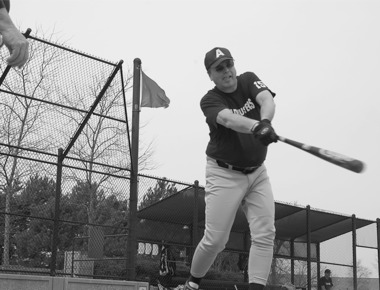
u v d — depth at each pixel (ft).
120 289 32.81
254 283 14.32
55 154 36.32
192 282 15.31
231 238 63.21
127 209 44.39
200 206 52.85
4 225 44.14
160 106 42.32
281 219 63.05
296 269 67.31
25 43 8.91
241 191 14.46
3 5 8.84
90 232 41.39
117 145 39.29
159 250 53.88
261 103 13.91
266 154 14.52
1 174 37.99
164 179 43.45
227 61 13.92
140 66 41.04
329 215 62.80
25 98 35.91
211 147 14.52
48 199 40.52
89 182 39.01
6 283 28.58
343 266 64.23
